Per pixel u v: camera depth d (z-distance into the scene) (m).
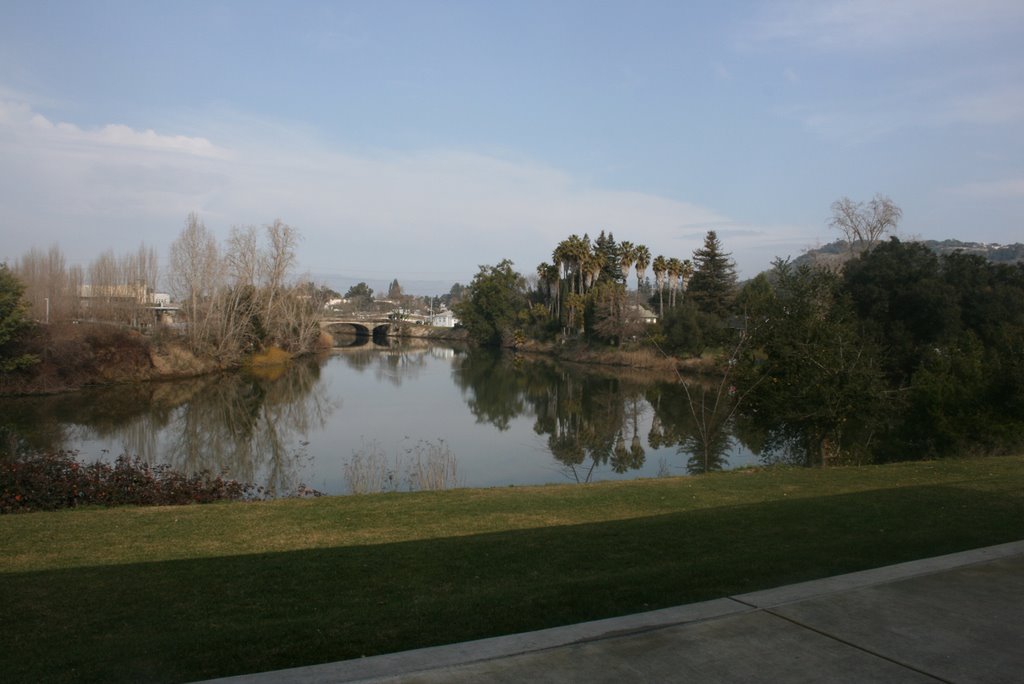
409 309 195.00
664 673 4.27
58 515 11.26
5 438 28.56
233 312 60.00
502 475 22.56
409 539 9.12
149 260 67.44
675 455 26.09
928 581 6.07
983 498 10.54
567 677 4.18
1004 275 34.69
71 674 4.45
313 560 7.65
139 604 6.04
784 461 21.58
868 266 33.97
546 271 95.06
